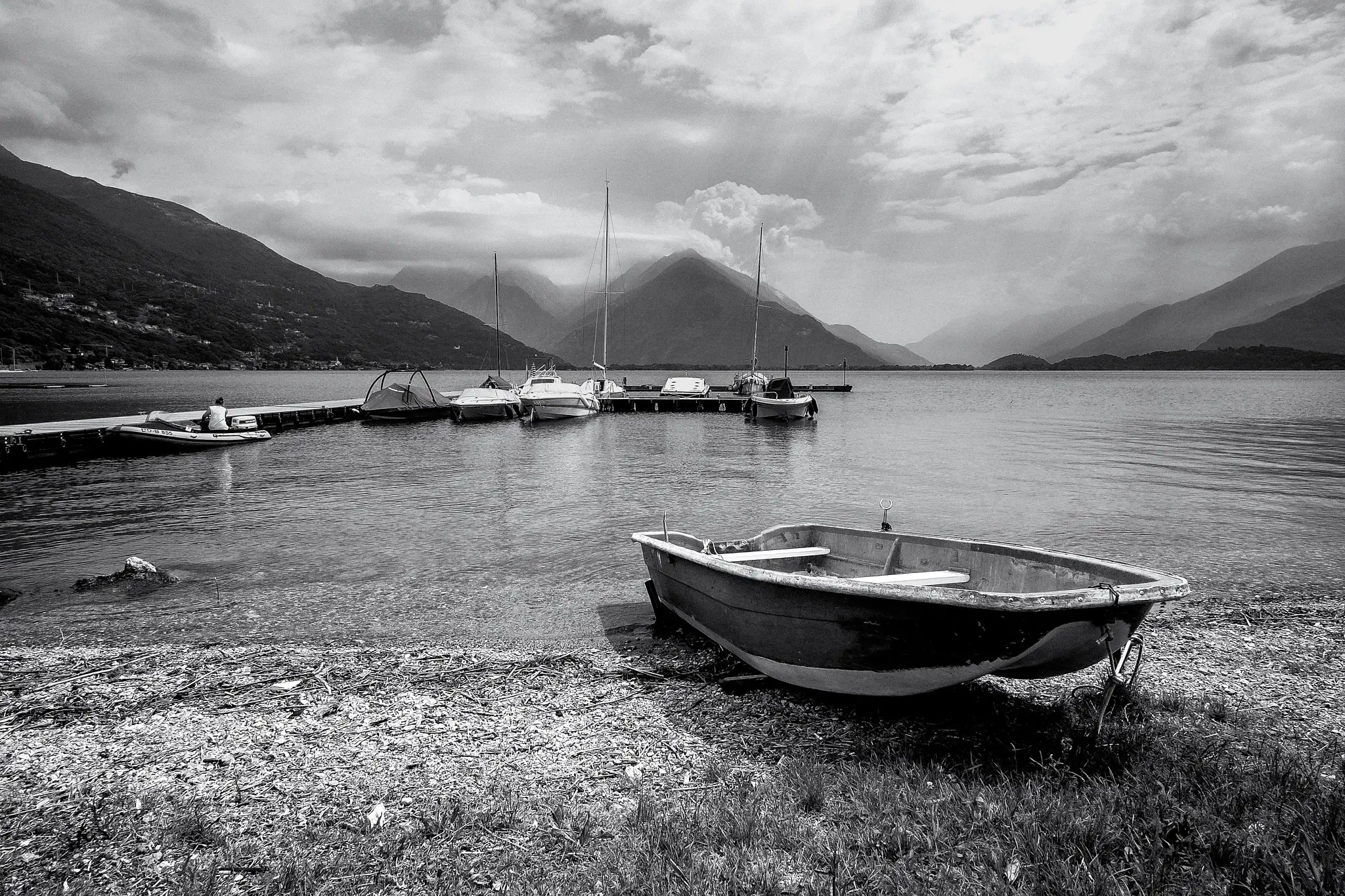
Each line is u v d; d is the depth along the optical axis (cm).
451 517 1859
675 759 634
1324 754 616
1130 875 424
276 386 13488
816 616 702
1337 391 11325
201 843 505
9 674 854
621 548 1516
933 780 561
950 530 1703
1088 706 686
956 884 422
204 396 9044
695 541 1000
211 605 1141
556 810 531
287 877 453
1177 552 1483
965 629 615
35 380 14675
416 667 871
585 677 835
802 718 716
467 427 5053
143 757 646
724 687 802
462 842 496
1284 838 452
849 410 7088
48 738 684
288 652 926
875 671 686
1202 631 988
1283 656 891
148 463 3059
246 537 1634
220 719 726
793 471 2767
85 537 1645
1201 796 511
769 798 541
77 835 518
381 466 2966
